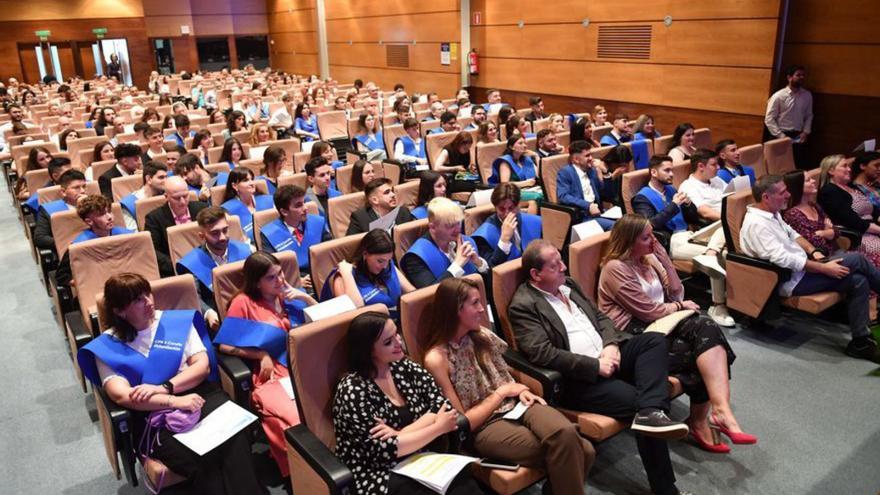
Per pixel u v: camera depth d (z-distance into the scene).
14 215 7.48
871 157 4.65
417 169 7.04
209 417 2.57
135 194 5.00
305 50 19.02
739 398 3.45
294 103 11.66
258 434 3.06
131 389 2.50
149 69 21.02
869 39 6.93
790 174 4.24
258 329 2.91
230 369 2.76
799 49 7.54
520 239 3.98
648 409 2.60
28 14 19.27
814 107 7.52
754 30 7.71
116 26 20.30
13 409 3.46
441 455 2.33
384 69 15.06
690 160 5.11
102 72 20.56
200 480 2.45
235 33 21.47
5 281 5.35
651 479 2.69
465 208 4.61
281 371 2.93
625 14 9.24
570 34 10.18
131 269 3.66
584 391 2.73
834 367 3.76
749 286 4.04
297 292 3.07
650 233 3.19
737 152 5.65
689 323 2.99
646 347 2.81
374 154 7.75
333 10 16.83
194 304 3.04
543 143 6.80
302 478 2.25
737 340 4.09
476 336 2.64
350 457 2.27
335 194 5.17
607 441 3.12
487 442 2.47
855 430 3.16
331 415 2.38
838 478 2.82
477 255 3.53
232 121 8.27
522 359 2.79
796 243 4.02
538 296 2.90
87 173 6.33
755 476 2.84
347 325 2.41
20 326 4.48
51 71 19.91
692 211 4.91
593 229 3.78
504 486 2.37
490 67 12.02
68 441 3.18
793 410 3.33
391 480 2.20
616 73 9.55
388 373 2.41
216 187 4.91
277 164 5.50
